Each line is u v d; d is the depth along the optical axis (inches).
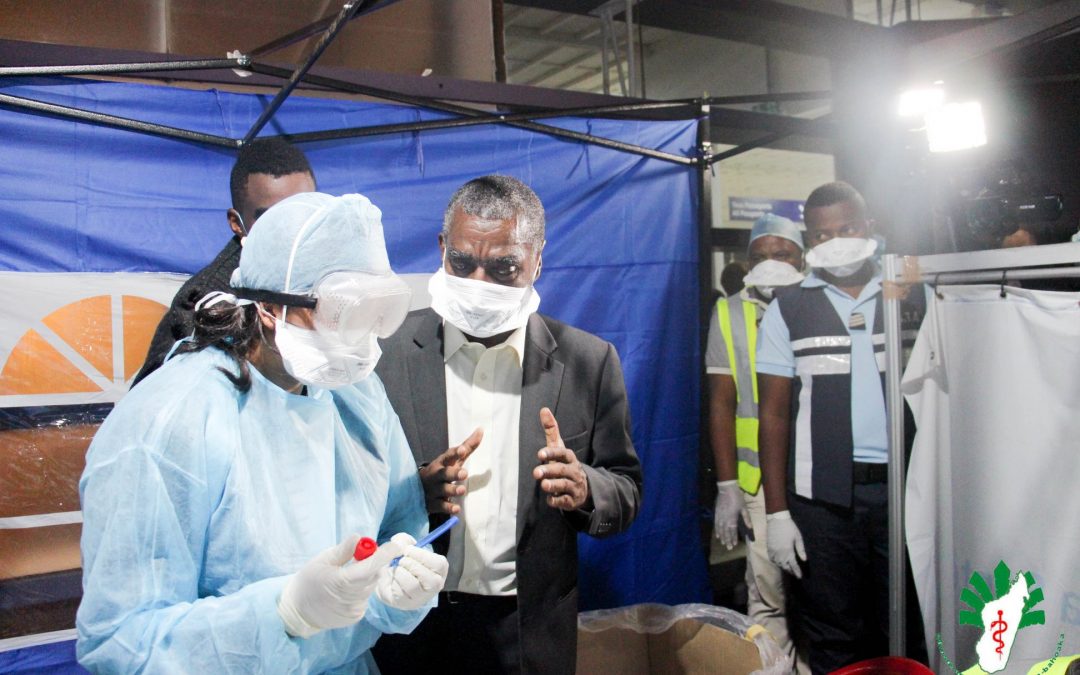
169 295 83.5
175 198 83.8
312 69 84.2
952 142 86.0
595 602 104.9
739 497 109.7
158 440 40.1
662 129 108.8
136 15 91.6
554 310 103.0
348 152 91.2
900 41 119.3
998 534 71.5
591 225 104.8
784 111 199.5
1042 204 87.2
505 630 66.8
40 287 78.4
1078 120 106.1
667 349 110.3
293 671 42.0
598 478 66.4
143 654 38.0
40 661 78.8
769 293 115.3
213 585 42.8
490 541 67.6
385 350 70.4
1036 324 68.2
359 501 48.9
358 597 39.6
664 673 91.7
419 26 106.4
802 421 100.0
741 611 136.9
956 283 80.8
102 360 81.1
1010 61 89.2
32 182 78.2
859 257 98.0
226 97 85.7
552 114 97.2
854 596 98.9
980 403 72.7
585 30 192.4
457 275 66.4
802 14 168.9
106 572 38.7
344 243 43.3
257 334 45.1
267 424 44.6
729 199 218.5
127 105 81.4
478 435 58.7
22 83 77.2
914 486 78.0
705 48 200.5
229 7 96.3
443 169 95.9
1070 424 66.4
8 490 77.9
